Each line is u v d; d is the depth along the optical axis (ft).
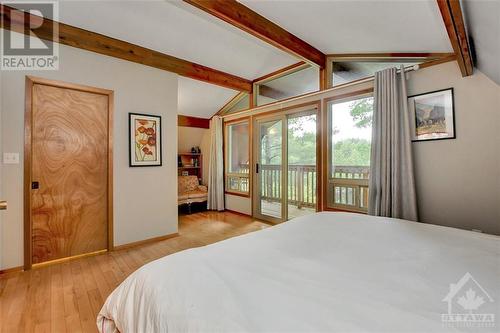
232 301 2.56
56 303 6.00
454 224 7.53
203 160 19.54
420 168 8.16
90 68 9.11
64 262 8.53
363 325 2.20
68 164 8.84
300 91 12.31
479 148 7.04
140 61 10.30
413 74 8.25
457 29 4.91
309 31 8.46
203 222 13.98
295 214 13.67
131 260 8.72
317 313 2.37
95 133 9.36
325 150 11.00
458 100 7.36
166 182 11.22
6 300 6.13
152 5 7.72
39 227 8.30
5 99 7.61
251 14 7.44
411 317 2.31
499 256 3.77
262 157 14.66
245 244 4.33
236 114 15.93
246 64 12.35
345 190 10.53
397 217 8.22
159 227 10.98
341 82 10.64
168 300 2.67
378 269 3.34
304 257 3.76
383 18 6.76
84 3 7.56
